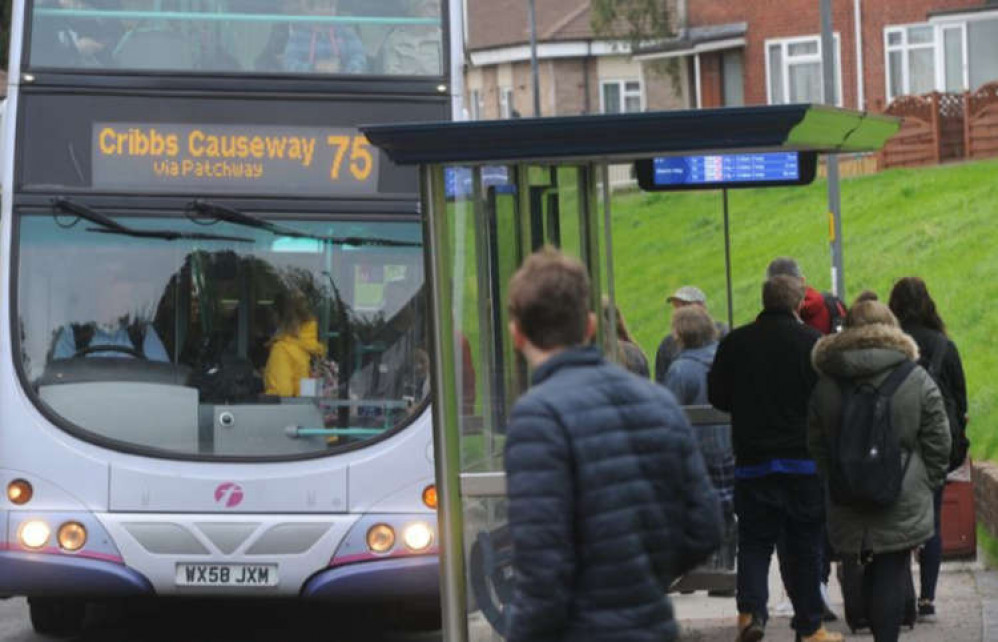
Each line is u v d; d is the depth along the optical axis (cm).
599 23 7906
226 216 1517
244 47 1539
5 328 1494
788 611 1582
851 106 6900
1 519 1479
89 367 1494
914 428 1204
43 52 1527
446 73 1555
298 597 1488
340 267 1525
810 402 1235
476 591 1195
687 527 730
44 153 1516
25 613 1794
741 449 1338
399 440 1502
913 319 1439
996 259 4684
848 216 5578
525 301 721
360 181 1533
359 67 1547
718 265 5703
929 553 1472
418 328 1522
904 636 1421
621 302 5684
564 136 1145
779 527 1345
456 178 1192
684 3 7650
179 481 1480
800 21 7138
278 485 1487
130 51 1533
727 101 7469
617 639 698
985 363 3775
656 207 6275
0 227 1509
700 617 1582
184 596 1488
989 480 1834
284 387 1504
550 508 690
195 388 1498
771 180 1423
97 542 1471
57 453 1479
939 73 6612
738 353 1335
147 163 1520
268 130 1530
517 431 701
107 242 1511
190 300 1509
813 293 1759
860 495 1191
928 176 5647
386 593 1488
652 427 718
